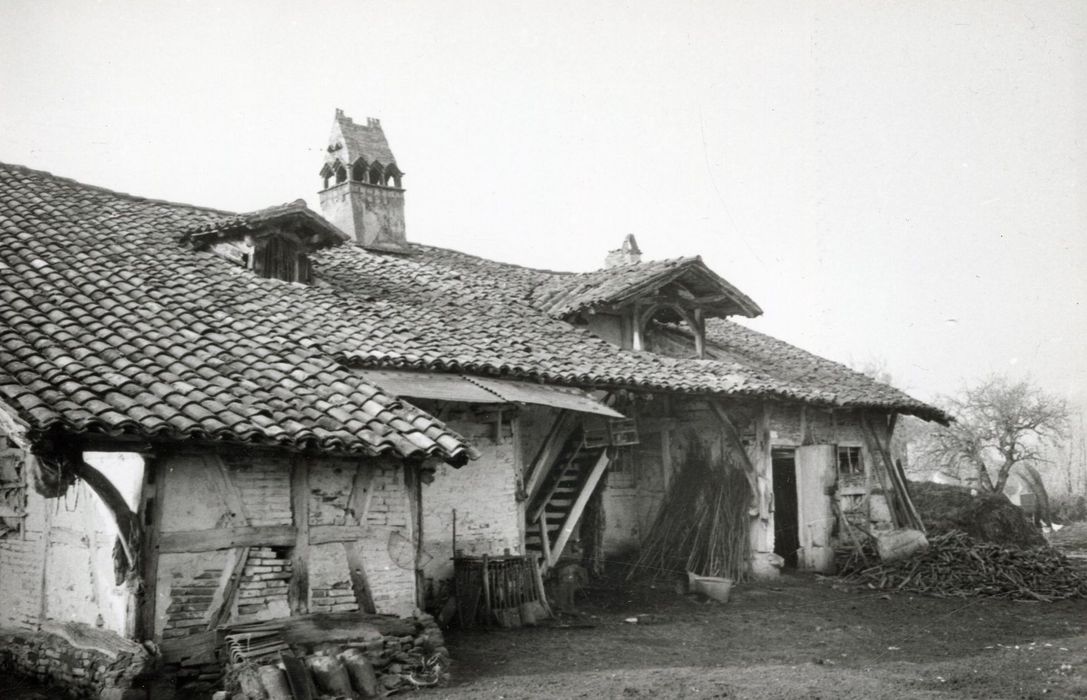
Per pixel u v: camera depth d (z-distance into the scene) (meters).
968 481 37.38
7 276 10.54
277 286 13.31
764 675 8.98
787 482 18.56
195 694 8.02
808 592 15.10
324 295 13.72
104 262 11.96
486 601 11.59
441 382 11.88
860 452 19.28
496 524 12.98
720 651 10.48
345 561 9.45
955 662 9.73
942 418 20.58
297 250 14.33
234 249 13.91
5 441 9.70
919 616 13.09
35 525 9.33
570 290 17.55
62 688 8.20
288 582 8.99
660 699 7.99
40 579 9.12
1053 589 15.00
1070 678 8.66
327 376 10.30
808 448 17.67
